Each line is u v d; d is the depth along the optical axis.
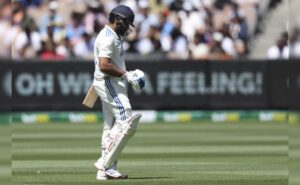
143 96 60.91
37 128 54.19
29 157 35.75
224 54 70.31
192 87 61.31
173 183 25.66
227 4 73.12
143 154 37.44
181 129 53.31
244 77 61.38
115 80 26.41
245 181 26.23
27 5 70.00
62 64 60.81
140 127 55.38
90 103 27.34
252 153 37.56
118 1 71.81
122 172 29.53
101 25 70.56
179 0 72.25
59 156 36.19
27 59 60.59
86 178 27.22
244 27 72.12
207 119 61.66
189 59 61.12
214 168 30.95
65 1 71.06
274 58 63.75
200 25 71.12
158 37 69.81
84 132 50.56
